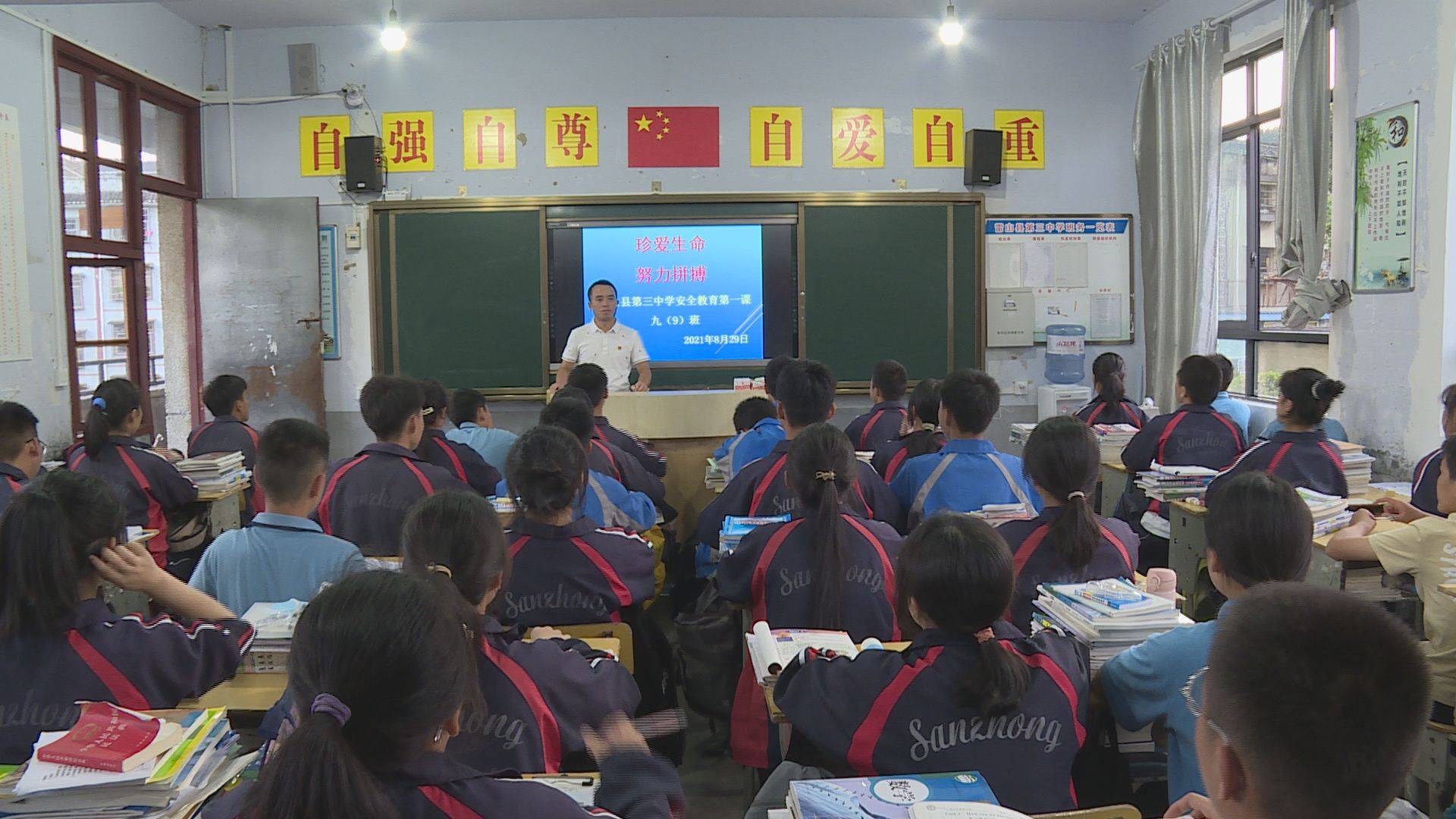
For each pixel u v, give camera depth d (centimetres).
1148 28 644
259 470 217
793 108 648
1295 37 482
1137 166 649
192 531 389
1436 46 421
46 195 485
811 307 652
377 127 645
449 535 152
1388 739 66
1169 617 179
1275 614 71
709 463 403
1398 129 441
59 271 493
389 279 646
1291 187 489
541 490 214
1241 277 589
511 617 212
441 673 87
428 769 90
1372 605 71
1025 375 676
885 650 155
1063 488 215
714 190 650
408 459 289
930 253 654
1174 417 395
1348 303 476
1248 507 160
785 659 172
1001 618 161
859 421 414
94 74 535
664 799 104
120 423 363
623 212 643
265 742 142
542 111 644
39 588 146
